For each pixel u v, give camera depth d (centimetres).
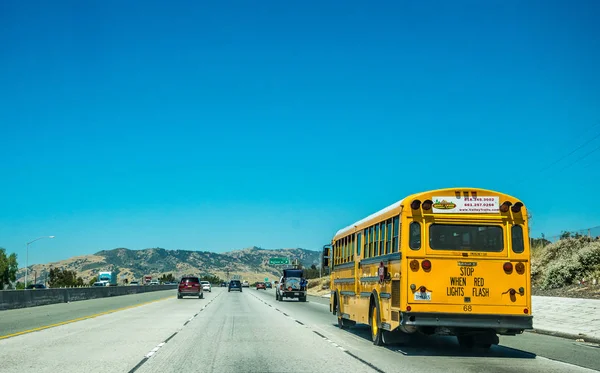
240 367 1187
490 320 1347
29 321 2430
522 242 1382
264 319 2636
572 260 3312
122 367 1176
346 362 1265
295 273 5144
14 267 10412
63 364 1213
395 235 1438
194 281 5531
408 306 1350
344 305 2088
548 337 1906
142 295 6291
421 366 1213
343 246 2147
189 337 1791
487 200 1393
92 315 2842
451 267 1364
